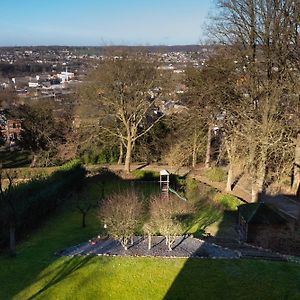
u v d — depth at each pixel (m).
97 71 47.56
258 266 24.83
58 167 47.41
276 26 33.28
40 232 31.05
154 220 29.33
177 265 24.78
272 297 21.69
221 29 36.62
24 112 54.97
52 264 24.67
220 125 39.25
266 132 33.84
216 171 45.47
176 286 22.59
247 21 34.47
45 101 63.22
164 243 28.12
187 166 51.78
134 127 49.44
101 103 48.34
